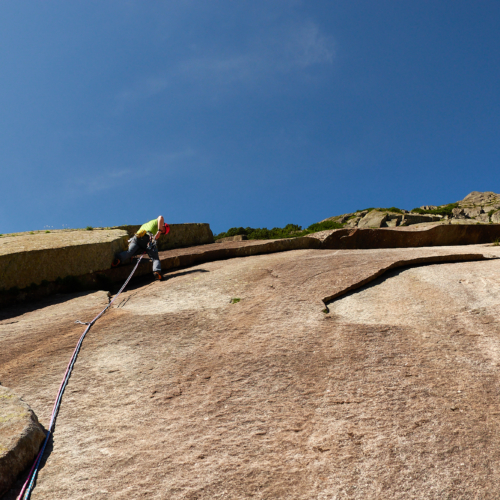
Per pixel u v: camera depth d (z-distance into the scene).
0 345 3.97
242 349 3.51
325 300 4.64
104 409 2.72
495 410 2.40
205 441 2.34
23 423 2.29
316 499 1.87
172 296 5.50
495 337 3.35
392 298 4.59
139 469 2.13
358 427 2.35
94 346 3.78
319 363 3.15
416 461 2.05
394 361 3.10
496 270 5.15
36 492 2.00
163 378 3.10
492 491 1.84
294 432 2.36
